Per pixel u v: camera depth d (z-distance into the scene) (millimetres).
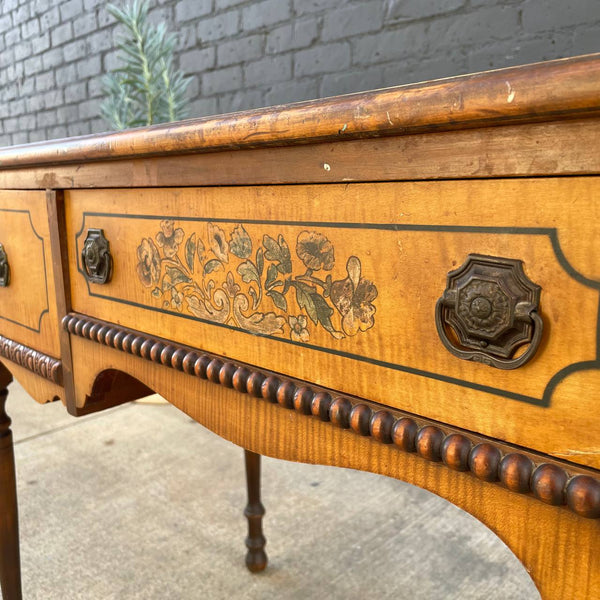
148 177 561
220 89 1732
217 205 505
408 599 991
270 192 458
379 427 400
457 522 1207
